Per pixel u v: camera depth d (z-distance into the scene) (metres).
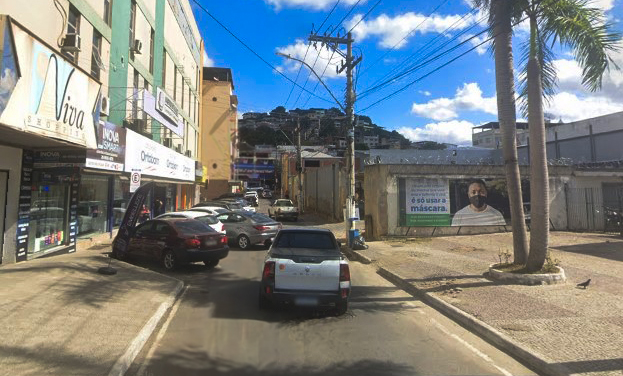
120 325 6.27
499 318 6.91
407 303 8.51
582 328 6.34
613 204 20.83
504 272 9.77
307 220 32.97
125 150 16.14
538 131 9.66
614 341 5.77
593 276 10.09
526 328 6.37
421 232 19.58
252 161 94.31
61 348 5.19
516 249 10.33
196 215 15.54
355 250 16.02
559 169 20.81
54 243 12.98
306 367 5.11
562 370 4.84
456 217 19.73
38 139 9.23
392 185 19.58
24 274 9.07
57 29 11.65
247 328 6.66
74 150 11.34
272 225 16.94
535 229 9.64
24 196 10.99
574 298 8.12
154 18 22.14
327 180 35.94
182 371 4.94
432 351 5.75
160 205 24.78
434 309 8.03
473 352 5.73
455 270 11.30
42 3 10.82
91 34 13.90
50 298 7.34
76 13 13.08
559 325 6.50
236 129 65.44
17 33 7.19
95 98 10.70
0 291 7.52
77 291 8.00
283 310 7.74
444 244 16.80
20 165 10.84
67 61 9.09
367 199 21.16
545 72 10.27
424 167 19.75
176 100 28.91
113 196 17.72
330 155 69.94
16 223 10.73
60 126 8.86
